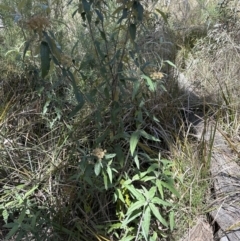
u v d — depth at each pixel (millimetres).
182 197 2084
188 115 2654
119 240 1964
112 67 1972
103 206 2096
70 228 2066
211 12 3559
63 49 2502
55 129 2371
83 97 1948
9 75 2682
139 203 1848
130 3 1720
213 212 2000
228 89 2793
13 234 2020
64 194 2143
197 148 2314
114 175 2023
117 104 1954
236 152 2277
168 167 2150
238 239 1813
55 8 2729
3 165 2287
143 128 2418
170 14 3438
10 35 2658
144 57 2719
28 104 2533
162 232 2023
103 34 1865
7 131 2416
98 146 2010
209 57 3180
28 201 2066
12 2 2633
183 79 2910
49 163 2287
